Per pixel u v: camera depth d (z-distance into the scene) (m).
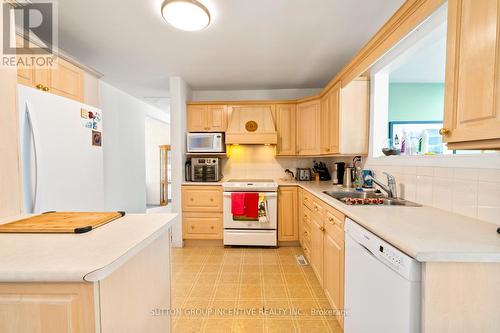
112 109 3.60
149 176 6.82
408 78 3.06
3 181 1.14
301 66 2.81
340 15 1.82
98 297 0.66
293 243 3.20
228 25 1.94
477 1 0.84
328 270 1.83
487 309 0.82
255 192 3.07
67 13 1.77
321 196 1.99
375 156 2.26
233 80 3.29
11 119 1.18
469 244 0.86
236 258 2.80
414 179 1.69
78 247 0.78
